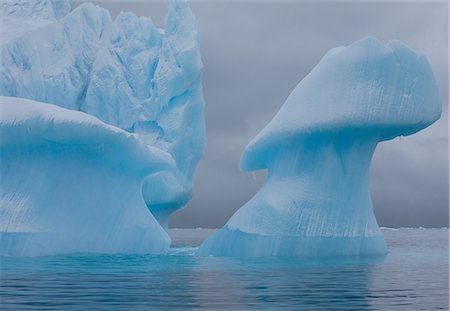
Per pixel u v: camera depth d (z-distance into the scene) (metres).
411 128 17.80
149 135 27.42
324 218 17.44
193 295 9.04
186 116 27.81
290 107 18.14
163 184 26.23
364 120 17.00
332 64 17.98
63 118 17.08
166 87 27.38
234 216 18.53
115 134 17.83
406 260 15.66
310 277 11.55
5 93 25.52
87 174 18.66
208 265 14.23
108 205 19.00
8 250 17.03
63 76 26.44
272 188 18.16
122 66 28.20
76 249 18.22
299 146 17.91
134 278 11.38
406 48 17.80
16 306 8.00
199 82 28.41
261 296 8.98
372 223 18.41
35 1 29.73
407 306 8.12
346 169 17.89
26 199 17.67
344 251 17.47
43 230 17.52
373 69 17.50
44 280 11.04
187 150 28.09
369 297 8.92
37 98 25.95
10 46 26.03
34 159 17.98
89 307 7.91
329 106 17.31
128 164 19.34
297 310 7.76
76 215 18.34
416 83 17.62
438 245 25.00
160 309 7.78
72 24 27.66
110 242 18.83
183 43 27.75
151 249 19.44
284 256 17.06
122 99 27.34
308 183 17.73
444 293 9.35
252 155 19.00
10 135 17.28
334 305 8.16
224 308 7.88
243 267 13.72
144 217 19.69
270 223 17.44
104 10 29.41
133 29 28.98
